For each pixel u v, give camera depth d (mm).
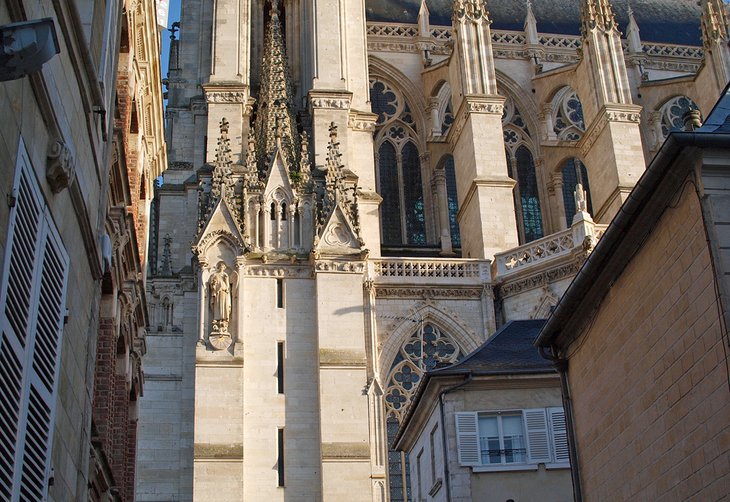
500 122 59656
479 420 35156
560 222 65938
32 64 12664
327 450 48625
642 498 23828
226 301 51188
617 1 81750
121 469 29922
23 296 15180
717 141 20156
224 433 48781
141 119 35688
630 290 24359
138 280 32969
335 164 54500
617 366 25344
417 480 41656
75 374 20094
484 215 57062
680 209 21328
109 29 23672
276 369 50656
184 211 58156
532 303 54188
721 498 19812
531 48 72500
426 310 54719
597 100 60594
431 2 75500
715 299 19875
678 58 77188
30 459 15797
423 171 67375
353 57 61969
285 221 53625
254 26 64312
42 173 16766
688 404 21234
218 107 57188
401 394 53125
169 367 52531
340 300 51750
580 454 28516
